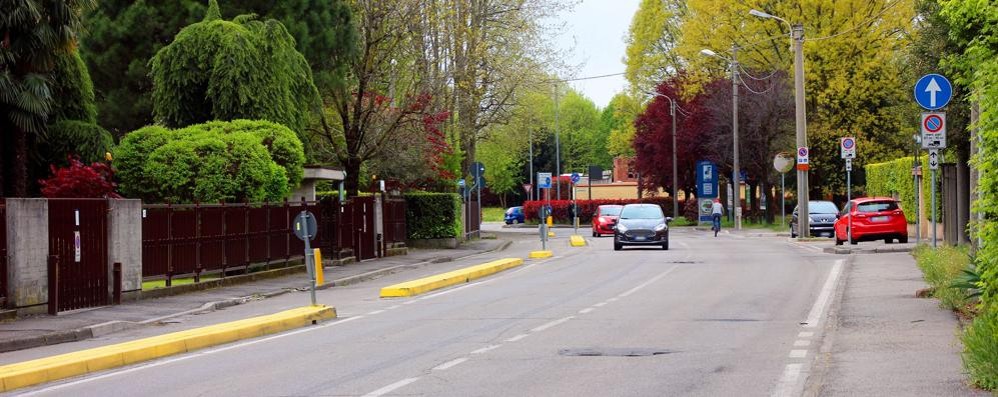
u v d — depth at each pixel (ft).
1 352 51.49
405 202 142.61
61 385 40.91
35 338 53.93
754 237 171.53
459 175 171.01
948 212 101.65
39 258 64.18
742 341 47.32
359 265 112.16
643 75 251.80
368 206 122.93
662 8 248.32
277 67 111.24
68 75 94.58
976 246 66.59
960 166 95.35
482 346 47.62
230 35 109.19
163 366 45.34
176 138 96.07
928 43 85.30
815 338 47.91
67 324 59.52
